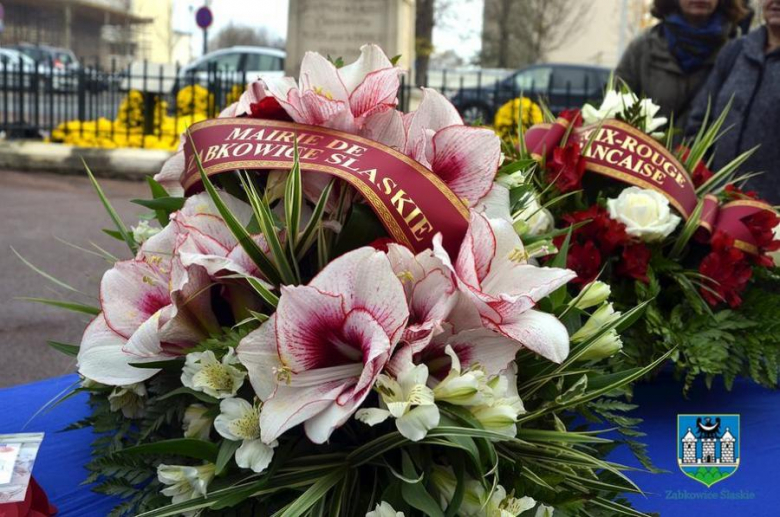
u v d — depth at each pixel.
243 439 1.07
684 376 1.95
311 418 1.04
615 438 1.64
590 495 1.20
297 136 1.28
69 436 1.61
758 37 3.35
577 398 1.17
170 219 1.30
